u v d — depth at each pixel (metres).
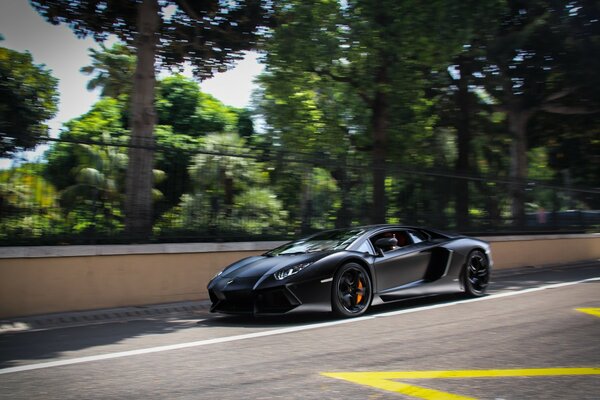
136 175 8.36
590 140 24.20
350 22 13.33
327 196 10.72
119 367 4.27
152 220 8.51
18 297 7.12
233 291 6.26
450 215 12.83
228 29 11.77
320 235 7.57
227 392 3.50
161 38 11.80
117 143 8.24
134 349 5.00
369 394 3.38
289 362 4.30
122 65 22.69
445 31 12.87
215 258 9.04
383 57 13.85
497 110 20.11
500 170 24.31
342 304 6.39
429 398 3.29
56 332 6.21
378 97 14.99
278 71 15.03
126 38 11.90
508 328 5.50
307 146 18.02
